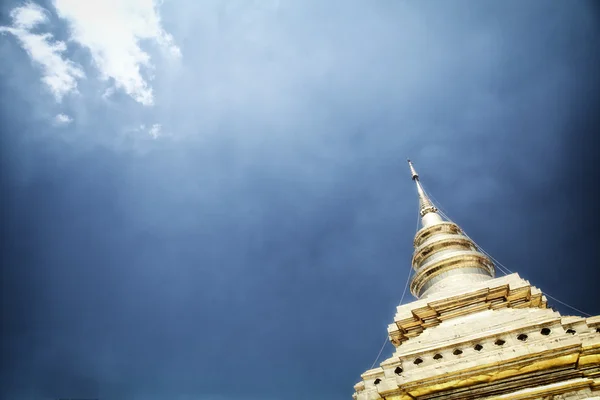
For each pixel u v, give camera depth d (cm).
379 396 2312
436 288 3228
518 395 1995
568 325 2194
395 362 2380
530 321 2273
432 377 2133
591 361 2050
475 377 2083
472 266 3300
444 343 2280
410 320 2758
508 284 2628
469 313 2627
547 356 2011
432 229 3809
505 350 2102
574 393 1923
